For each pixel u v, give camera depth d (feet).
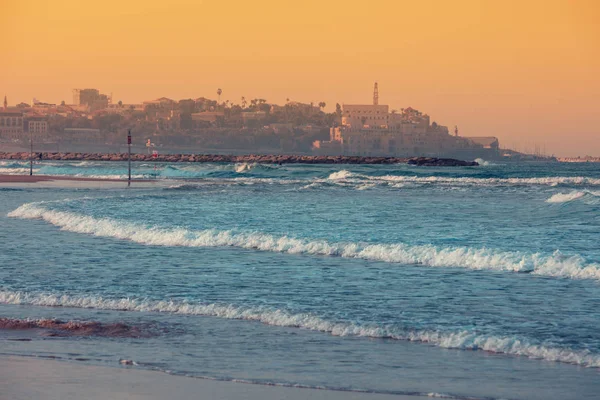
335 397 68.23
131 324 98.68
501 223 227.40
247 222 229.04
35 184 513.86
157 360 81.15
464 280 129.49
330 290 120.78
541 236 192.65
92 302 112.68
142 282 129.29
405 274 136.46
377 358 81.61
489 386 71.31
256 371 76.74
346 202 323.57
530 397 67.87
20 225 230.48
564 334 89.81
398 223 227.40
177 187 466.70
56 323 98.58
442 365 78.69
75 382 72.54
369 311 104.06
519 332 91.09
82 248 175.83
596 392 68.90
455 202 324.19
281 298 114.21
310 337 91.45
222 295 117.08
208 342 89.15
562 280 128.57
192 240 183.83
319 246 168.86
